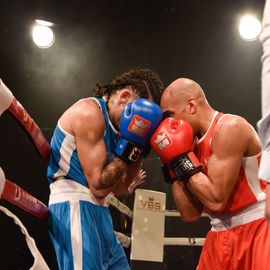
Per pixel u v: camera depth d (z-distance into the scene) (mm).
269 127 1403
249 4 5707
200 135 2641
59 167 2586
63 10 5887
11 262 5023
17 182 5324
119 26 6145
